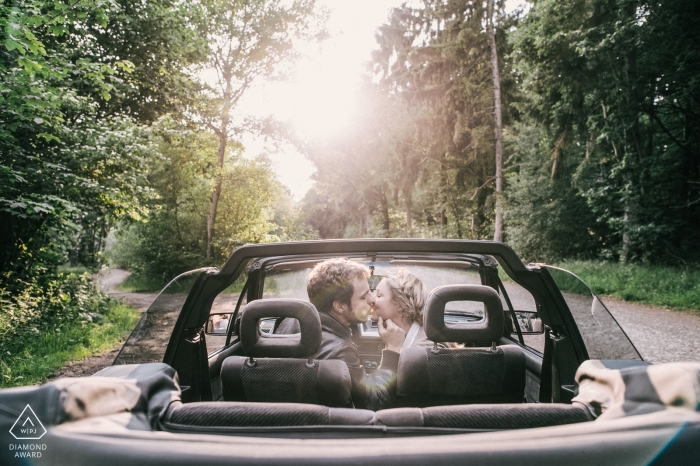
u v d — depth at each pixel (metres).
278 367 1.62
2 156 8.12
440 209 30.17
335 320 2.01
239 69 29.11
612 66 15.41
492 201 25.69
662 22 13.80
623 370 1.30
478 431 1.19
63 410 1.06
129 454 0.97
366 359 3.57
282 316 1.63
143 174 11.41
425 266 3.35
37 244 11.39
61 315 9.70
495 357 1.74
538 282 2.25
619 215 19.11
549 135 18.83
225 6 27.00
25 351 7.18
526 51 17.19
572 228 21.52
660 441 0.98
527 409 1.25
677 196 16.70
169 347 2.26
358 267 2.07
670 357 6.67
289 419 1.24
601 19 15.48
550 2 15.67
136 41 13.78
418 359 1.74
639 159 15.91
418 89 26.97
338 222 76.88
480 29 24.08
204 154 27.62
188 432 1.21
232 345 3.27
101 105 13.59
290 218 45.75
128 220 19.09
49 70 6.89
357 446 0.98
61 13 7.36
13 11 5.91
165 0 13.91
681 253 15.63
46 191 8.47
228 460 0.95
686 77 14.41
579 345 2.30
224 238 30.53
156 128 12.27
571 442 0.98
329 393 1.59
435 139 27.81
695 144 16.75
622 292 12.86
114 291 26.95
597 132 17.41
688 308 10.64
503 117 25.94
